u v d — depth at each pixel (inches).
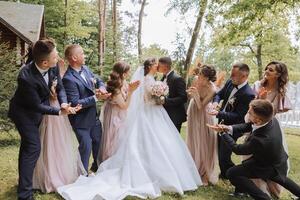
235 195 181.0
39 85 155.3
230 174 169.6
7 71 292.7
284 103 184.4
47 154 172.2
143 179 172.7
